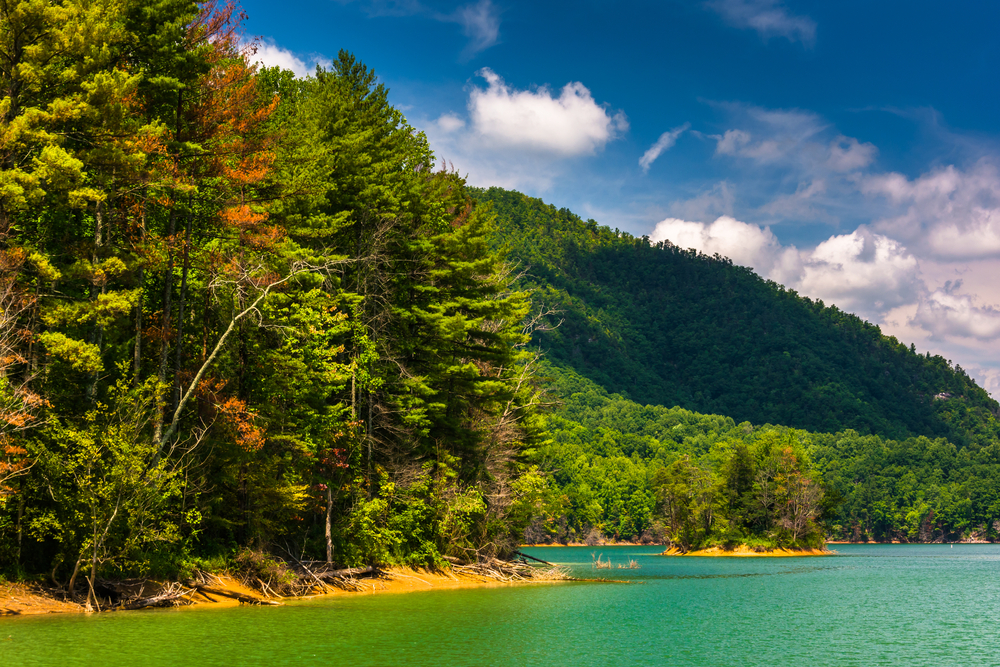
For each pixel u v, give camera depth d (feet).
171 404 101.35
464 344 162.91
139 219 100.32
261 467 104.83
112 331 103.14
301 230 121.29
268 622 84.94
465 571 153.99
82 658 61.57
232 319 105.60
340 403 126.72
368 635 79.41
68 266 87.30
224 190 107.96
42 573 86.33
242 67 106.32
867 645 85.25
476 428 163.94
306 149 121.60
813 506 436.76
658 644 82.17
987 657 78.13
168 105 103.24
